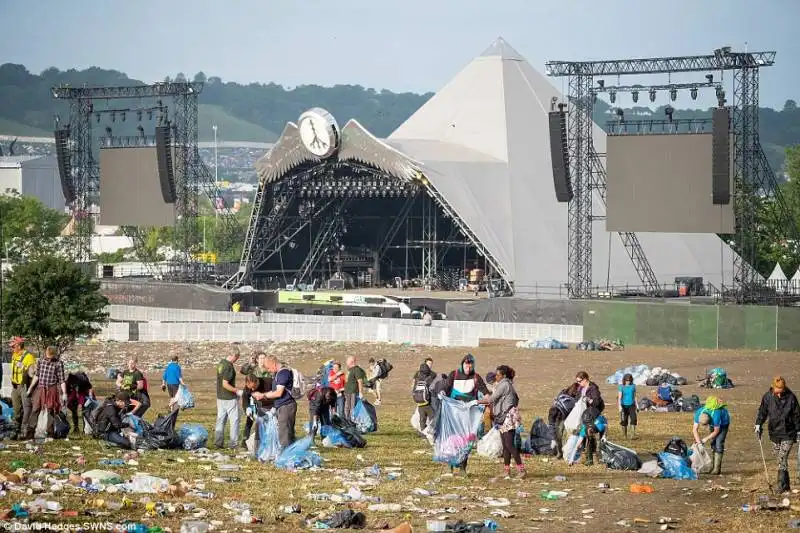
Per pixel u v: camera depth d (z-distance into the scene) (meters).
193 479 66.19
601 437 77.12
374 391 123.06
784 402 67.88
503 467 75.12
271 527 54.78
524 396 134.50
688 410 119.62
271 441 74.12
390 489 65.88
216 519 55.75
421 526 56.38
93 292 184.12
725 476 74.75
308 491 64.06
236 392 80.94
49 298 178.50
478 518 59.00
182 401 112.12
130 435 78.69
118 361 181.75
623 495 66.56
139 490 61.50
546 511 61.44
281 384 74.19
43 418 80.06
